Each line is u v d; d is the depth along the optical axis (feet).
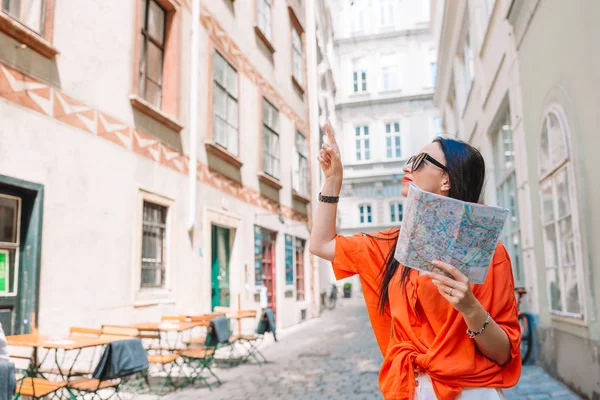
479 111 39.06
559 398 17.47
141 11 26.30
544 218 21.27
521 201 25.73
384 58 111.86
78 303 19.97
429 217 4.40
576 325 17.84
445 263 4.40
